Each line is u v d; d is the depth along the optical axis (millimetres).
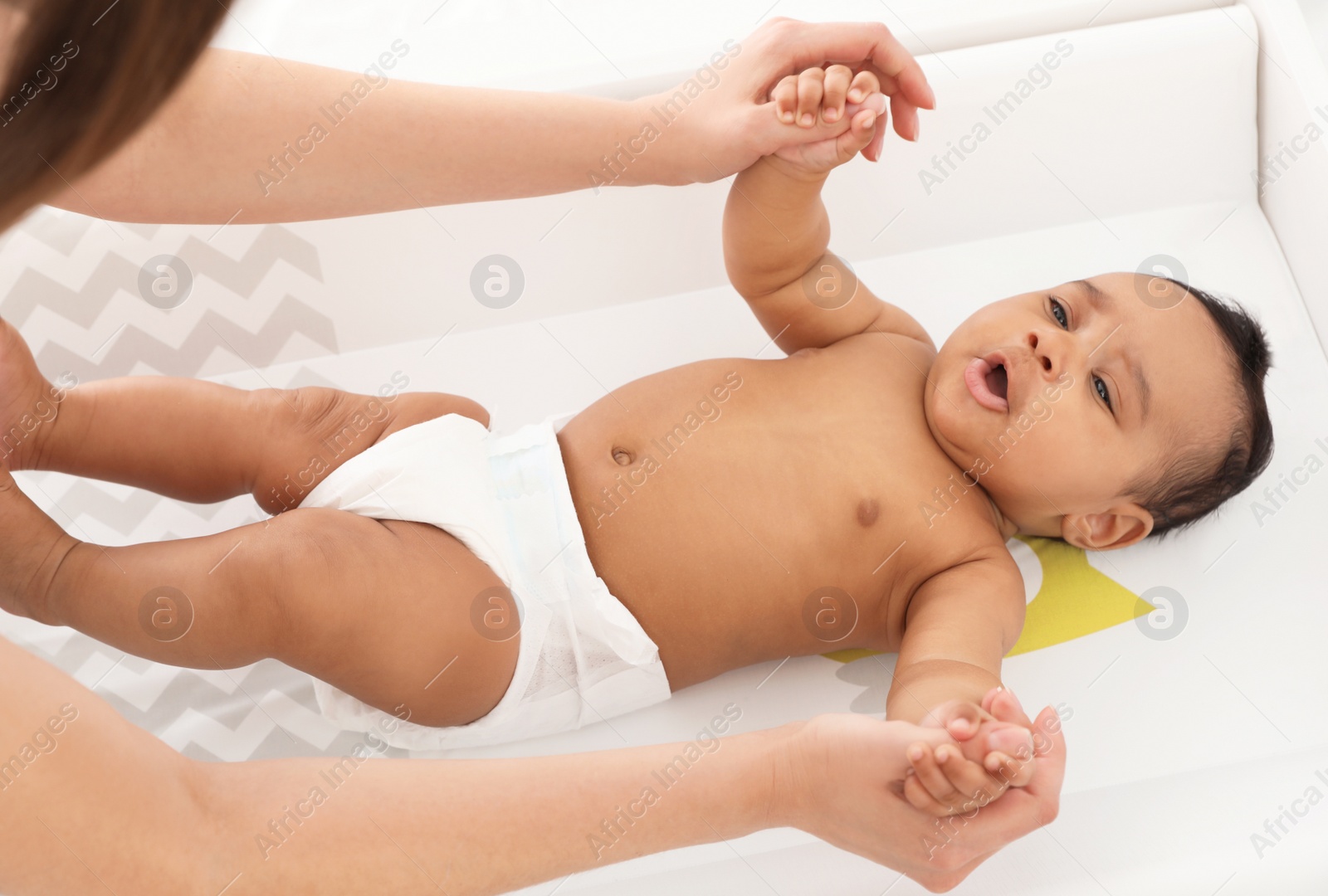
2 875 579
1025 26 1609
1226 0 1595
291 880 675
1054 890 1076
